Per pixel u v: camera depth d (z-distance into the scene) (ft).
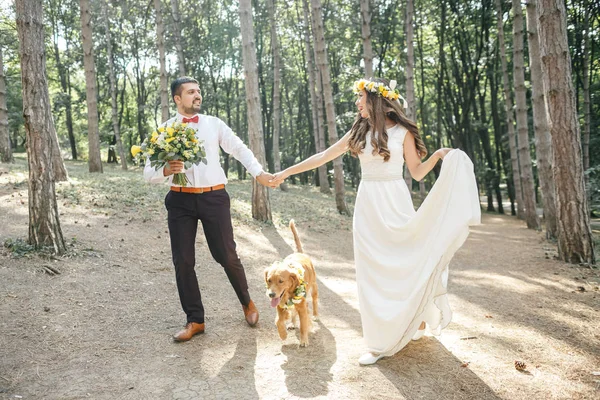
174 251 13.62
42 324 13.39
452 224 11.42
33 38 18.30
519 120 47.39
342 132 75.77
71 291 16.15
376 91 12.25
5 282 15.89
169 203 13.80
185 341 13.16
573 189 24.50
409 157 12.64
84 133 106.83
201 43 92.68
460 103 85.25
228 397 9.87
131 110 125.70
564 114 24.16
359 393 10.10
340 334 14.15
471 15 75.66
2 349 11.77
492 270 24.34
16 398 9.62
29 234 19.03
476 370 11.32
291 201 50.85
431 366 11.55
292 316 14.58
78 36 99.04
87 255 20.01
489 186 86.17
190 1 86.12
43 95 18.95
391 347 11.57
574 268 23.40
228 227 14.02
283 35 95.50
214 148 14.05
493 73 76.95
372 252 12.17
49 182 19.16
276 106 67.87
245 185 65.46
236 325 14.73
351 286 21.30
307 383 10.57
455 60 85.51
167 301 16.65
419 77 98.07
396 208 12.26
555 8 23.50
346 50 83.61
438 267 11.37
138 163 13.69
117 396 9.87
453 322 15.16
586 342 13.21
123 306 15.61
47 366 11.19
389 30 76.48
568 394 10.10
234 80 107.24
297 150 121.90
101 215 28.02
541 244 34.32
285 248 29.09
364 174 12.75
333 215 45.27
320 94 76.59
